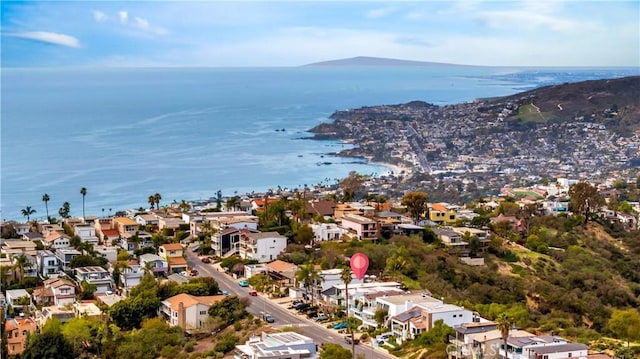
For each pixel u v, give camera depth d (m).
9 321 173.50
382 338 156.88
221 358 149.25
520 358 137.88
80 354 161.12
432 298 169.50
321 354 142.12
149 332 162.50
